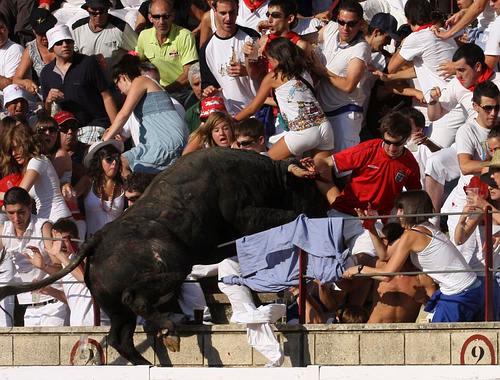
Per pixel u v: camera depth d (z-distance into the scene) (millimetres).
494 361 23109
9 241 26891
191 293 25688
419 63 30234
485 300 23734
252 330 23797
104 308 24109
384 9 34250
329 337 23984
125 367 21750
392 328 23703
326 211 25469
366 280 25406
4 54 34406
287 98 27297
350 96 28938
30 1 35844
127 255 23703
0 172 28141
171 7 32562
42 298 26703
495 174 25094
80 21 33906
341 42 29297
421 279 24719
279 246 24000
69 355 25250
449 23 31109
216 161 24250
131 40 33938
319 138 27250
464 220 24906
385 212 25828
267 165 24453
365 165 25656
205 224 24000
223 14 30609
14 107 32062
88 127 31125
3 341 25656
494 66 29781
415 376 20562
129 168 28484
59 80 31812
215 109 28109
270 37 29062
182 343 24594
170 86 32469
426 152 28625
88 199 28234
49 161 27859
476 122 26891
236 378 21312
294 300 25609
